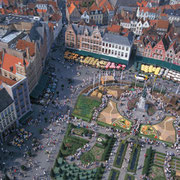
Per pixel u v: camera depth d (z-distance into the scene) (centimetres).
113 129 12056
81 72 16425
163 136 11831
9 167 10056
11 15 19025
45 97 13925
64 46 19550
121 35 17525
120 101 13912
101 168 10181
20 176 9731
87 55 17738
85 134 11681
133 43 18425
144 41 17488
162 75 16088
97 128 12150
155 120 12744
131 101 13838
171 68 16412
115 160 10569
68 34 17838
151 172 10194
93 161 10519
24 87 11612
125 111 13212
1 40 15862
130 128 12144
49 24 19488
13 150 10775
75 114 12900
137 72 16550
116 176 9919
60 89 14712
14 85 10781
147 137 11750
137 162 10550
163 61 17062
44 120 12444
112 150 11025
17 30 17688
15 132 11625
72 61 17462
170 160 10681
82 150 10962
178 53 16238
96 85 15138
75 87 14950
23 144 11050
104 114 12975
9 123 11312
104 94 14425
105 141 11381
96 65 16888
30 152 10500
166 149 11231
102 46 17288
